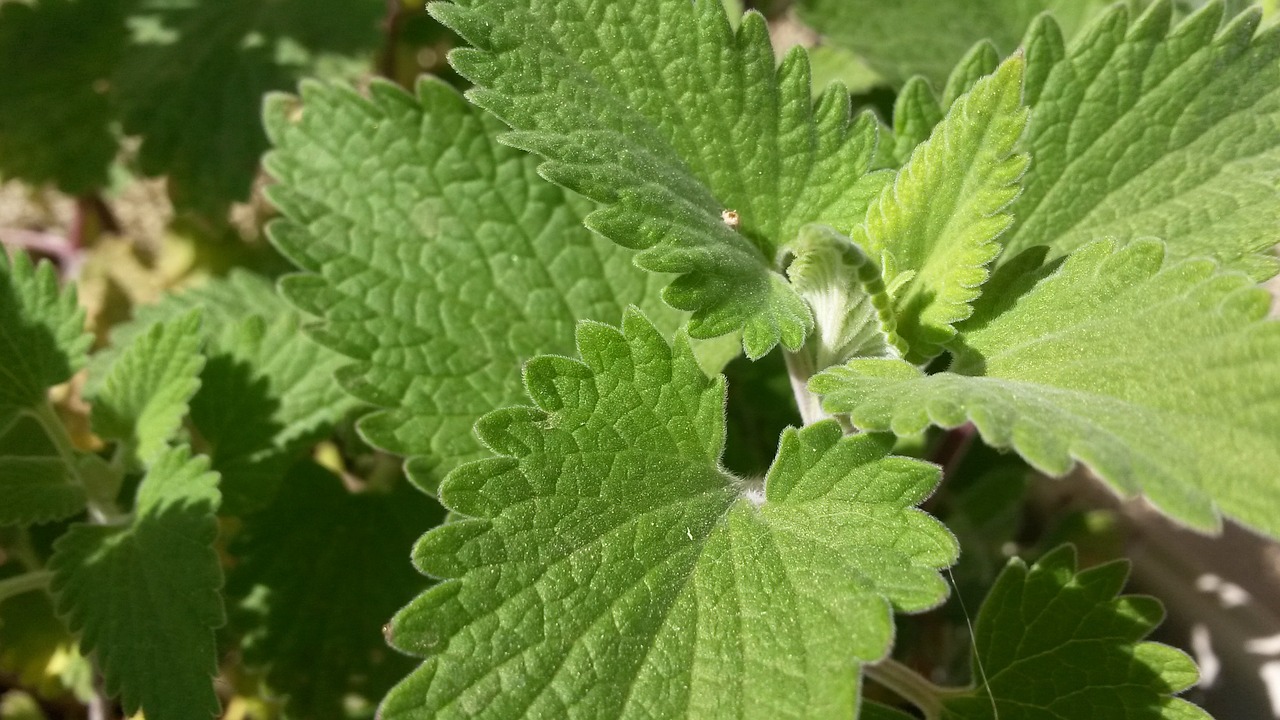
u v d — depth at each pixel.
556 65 0.09
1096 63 0.10
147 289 0.18
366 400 0.11
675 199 0.09
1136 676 0.10
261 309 0.16
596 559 0.08
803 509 0.08
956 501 0.16
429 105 0.11
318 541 0.13
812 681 0.07
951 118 0.09
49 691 0.14
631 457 0.08
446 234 0.11
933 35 0.15
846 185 0.10
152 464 0.11
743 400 0.15
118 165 0.17
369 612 0.13
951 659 0.15
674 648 0.08
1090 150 0.11
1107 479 0.06
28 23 0.17
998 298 0.09
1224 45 0.10
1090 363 0.08
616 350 0.09
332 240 0.11
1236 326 0.07
